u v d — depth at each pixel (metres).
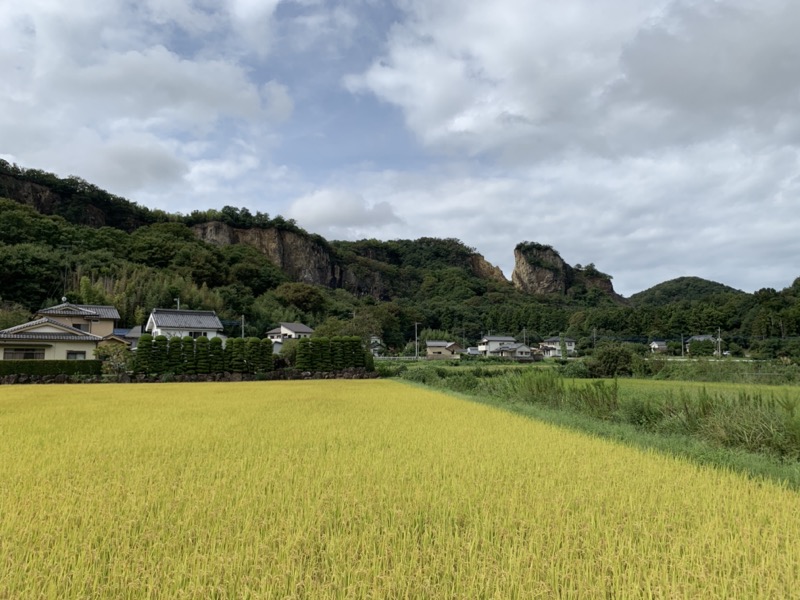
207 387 23.89
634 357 32.41
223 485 5.54
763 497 5.39
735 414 9.71
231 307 63.19
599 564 3.65
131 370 29.81
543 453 7.53
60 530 4.15
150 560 3.57
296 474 6.09
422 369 31.64
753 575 3.47
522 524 4.34
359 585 3.25
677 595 3.14
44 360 27.62
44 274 49.12
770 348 45.97
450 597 3.20
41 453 7.37
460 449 7.79
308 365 33.88
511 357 72.38
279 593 3.19
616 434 9.59
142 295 53.78
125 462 6.77
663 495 5.37
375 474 6.12
